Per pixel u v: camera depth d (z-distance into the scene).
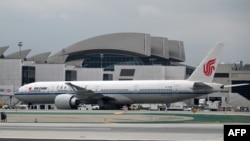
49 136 78.44
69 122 116.31
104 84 189.50
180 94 177.12
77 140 71.94
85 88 191.12
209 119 122.94
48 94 196.62
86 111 167.25
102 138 75.00
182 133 83.31
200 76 180.88
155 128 94.94
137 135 79.69
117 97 185.88
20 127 100.12
